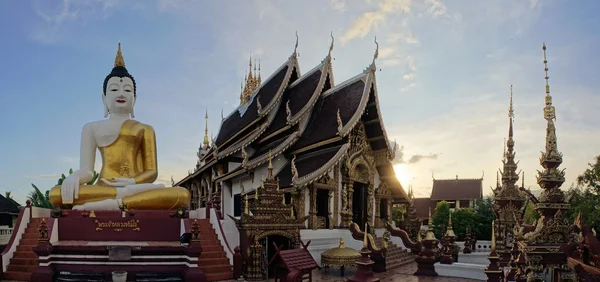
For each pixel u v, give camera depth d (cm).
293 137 2891
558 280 902
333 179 2706
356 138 2853
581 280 859
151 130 2422
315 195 2566
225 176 3128
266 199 1939
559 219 906
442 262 2181
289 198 2655
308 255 1680
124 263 1709
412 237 3195
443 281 1964
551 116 935
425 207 6328
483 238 4188
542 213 933
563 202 914
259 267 1842
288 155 2989
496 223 2056
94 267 1694
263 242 1975
